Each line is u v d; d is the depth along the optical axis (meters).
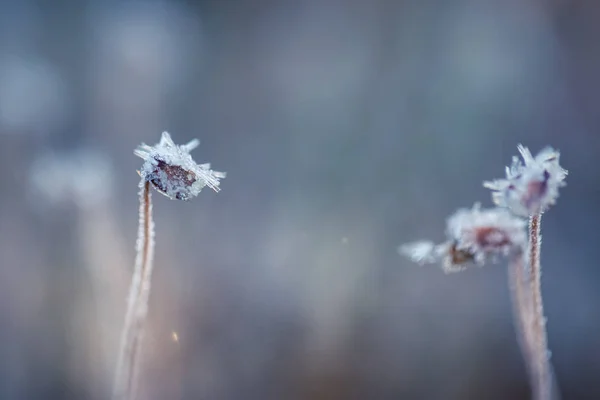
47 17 0.50
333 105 0.47
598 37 0.45
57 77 0.45
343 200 0.40
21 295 0.32
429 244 0.26
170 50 0.49
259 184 0.42
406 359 0.33
